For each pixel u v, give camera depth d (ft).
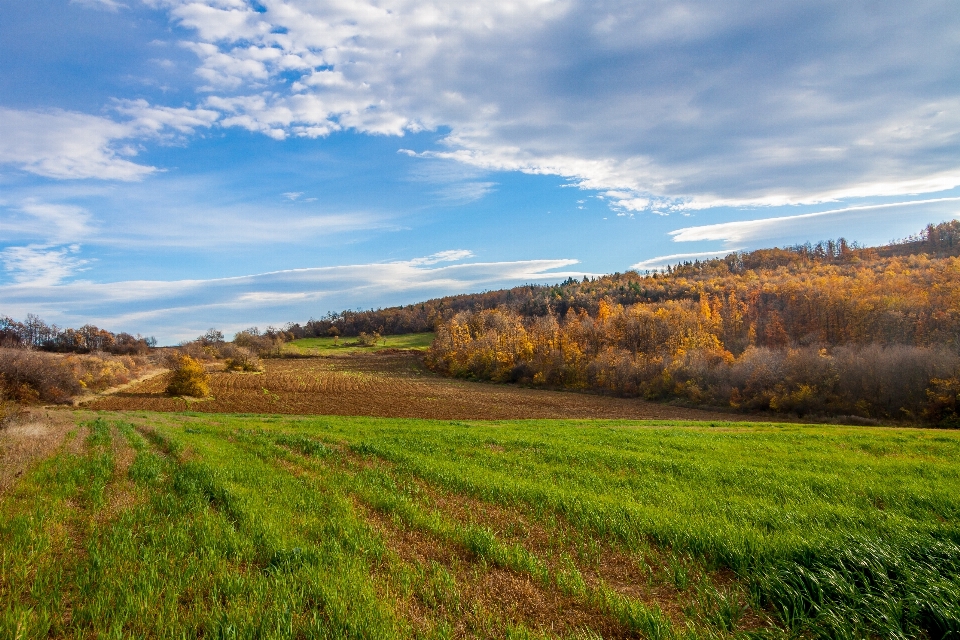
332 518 35.53
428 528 34.45
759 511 37.11
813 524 33.83
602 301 440.45
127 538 29.71
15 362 199.93
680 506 39.86
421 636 20.20
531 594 24.63
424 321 651.25
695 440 83.35
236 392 256.32
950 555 25.50
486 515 38.47
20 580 24.17
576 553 30.60
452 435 87.71
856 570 24.72
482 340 384.88
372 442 76.38
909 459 64.08
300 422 118.42
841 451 71.97
